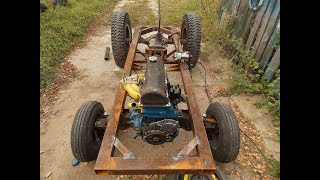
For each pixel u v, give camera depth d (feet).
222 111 9.77
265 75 15.83
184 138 12.45
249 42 17.95
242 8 19.40
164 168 7.77
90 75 17.60
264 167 11.27
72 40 22.15
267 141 12.57
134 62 14.51
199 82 16.75
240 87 15.97
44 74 16.88
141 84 10.46
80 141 9.17
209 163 7.95
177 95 10.28
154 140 9.07
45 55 18.51
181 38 18.34
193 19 16.56
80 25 24.64
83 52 20.59
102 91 16.03
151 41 13.65
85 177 10.81
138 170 7.77
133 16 27.86
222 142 9.43
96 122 10.11
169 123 8.86
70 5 30.12
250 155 11.81
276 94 14.65
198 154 8.39
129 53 14.30
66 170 11.09
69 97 15.51
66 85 16.60
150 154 11.66
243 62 17.76
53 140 12.57
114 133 8.94
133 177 10.75
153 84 9.13
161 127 8.83
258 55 16.79
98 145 10.16
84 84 16.69
